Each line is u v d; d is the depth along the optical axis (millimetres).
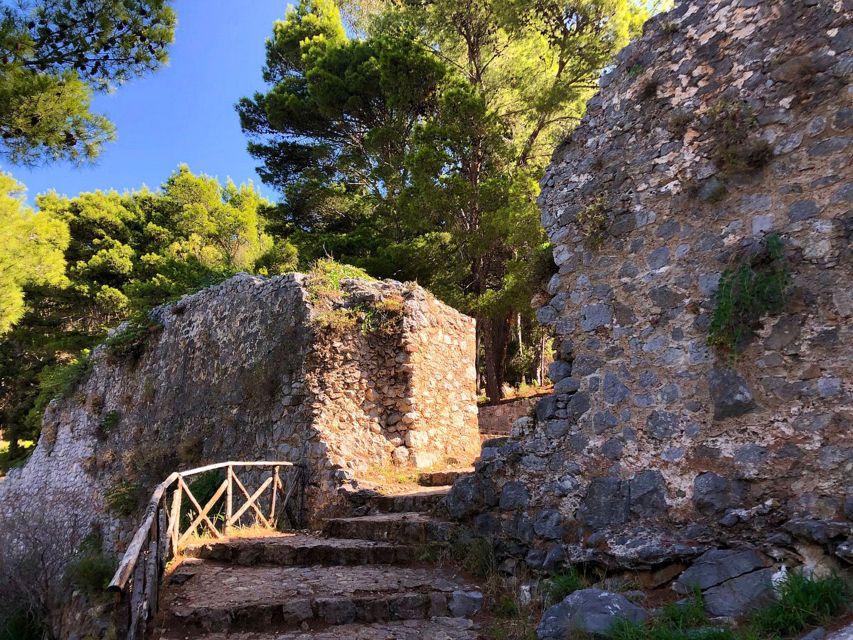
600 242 5062
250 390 9359
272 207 21281
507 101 15477
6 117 6461
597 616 3562
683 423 4273
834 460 3566
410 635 4012
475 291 15398
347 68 17062
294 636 4043
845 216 3783
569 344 5137
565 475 4836
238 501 8547
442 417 9445
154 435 11391
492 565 4949
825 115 3975
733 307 4102
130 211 24875
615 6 13461
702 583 3639
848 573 3248
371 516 6781
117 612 4504
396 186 16641
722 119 4457
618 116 5199
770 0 4383
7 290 13516
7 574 9414
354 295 9477
